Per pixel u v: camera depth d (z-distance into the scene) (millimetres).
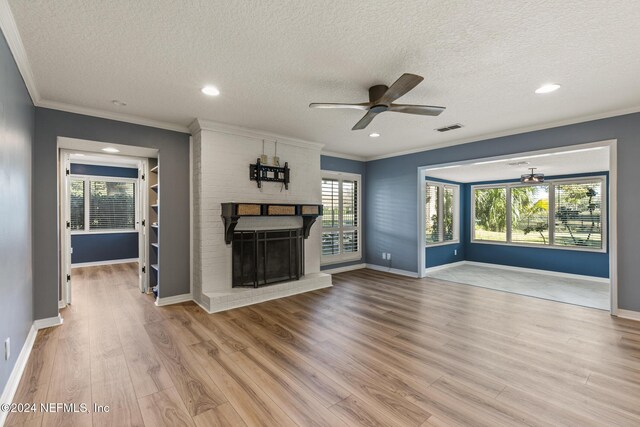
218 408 1874
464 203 7957
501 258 7273
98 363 2418
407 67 2488
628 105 3338
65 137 3281
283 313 3619
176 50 2219
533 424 1721
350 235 6301
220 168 4031
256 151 4383
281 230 4488
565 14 1816
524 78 2691
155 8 1755
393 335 2975
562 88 2898
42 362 2432
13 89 2135
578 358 2504
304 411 1843
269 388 2084
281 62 2404
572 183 6379
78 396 1990
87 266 6586
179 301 4070
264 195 4457
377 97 2795
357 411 1842
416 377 2219
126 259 7059
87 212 6668
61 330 3080
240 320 3385
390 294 4484
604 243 5867
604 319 3436
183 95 3041
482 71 2564
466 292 4641
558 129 3908
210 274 3949
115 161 6508
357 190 6430
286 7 1756
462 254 7871
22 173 2496
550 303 4086
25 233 2621
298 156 4871
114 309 3760
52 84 2756
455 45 2166
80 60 2342
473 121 3914
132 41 2096
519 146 4250
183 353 2594
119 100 3152
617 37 2057
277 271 4449
